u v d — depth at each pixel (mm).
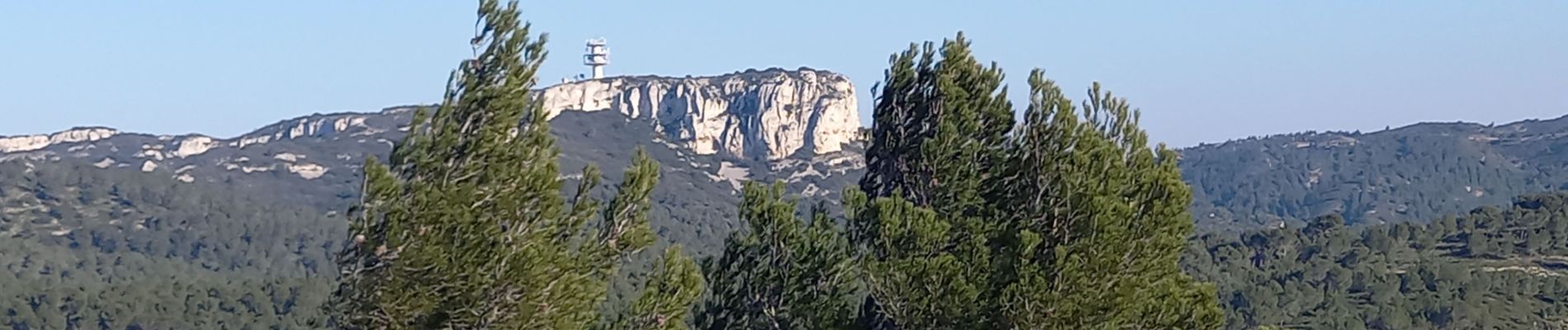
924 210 16453
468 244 14234
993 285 16641
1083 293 16547
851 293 17406
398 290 14242
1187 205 17359
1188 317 17219
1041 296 16281
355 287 14445
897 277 16297
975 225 16938
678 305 15367
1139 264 17016
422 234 14156
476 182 14531
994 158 17531
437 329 14391
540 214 14703
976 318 16391
